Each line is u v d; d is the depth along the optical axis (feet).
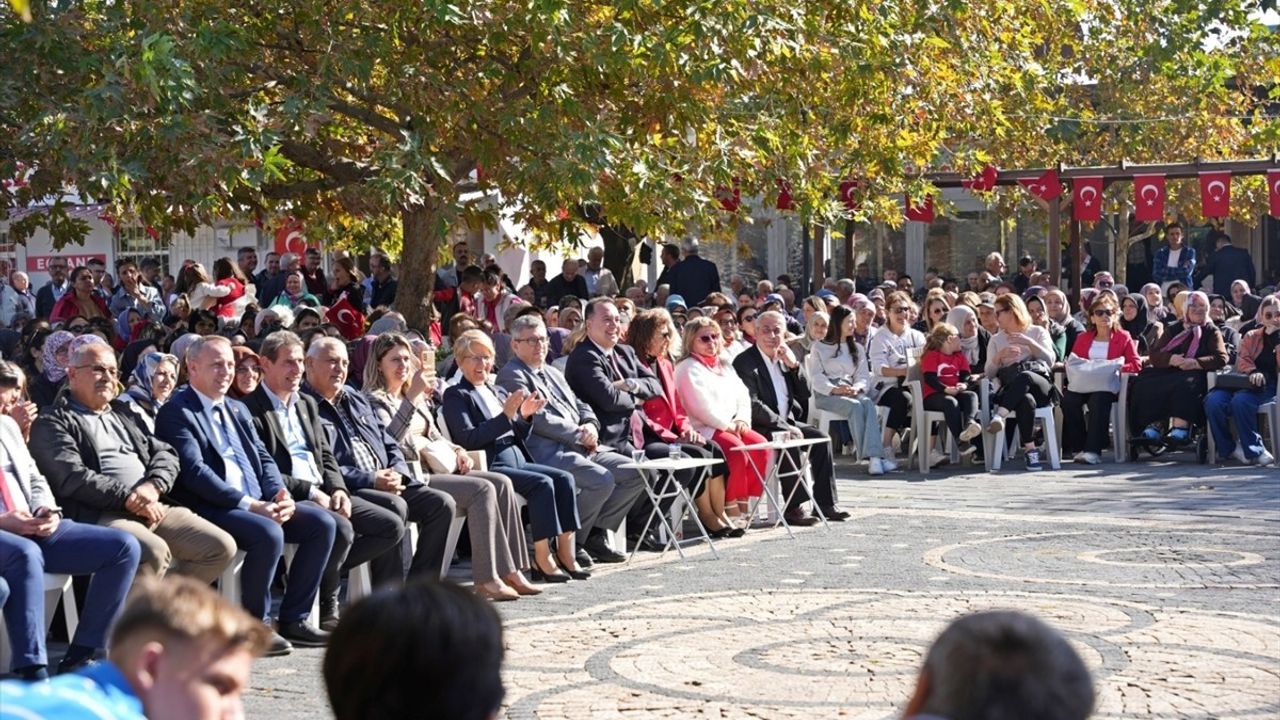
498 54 47.34
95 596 24.86
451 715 7.93
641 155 47.24
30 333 45.55
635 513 37.99
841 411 53.47
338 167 50.62
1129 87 99.50
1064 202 101.19
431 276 53.98
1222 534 37.52
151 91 38.88
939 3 66.03
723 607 29.96
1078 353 55.77
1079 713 7.30
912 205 69.51
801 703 22.68
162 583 8.59
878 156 64.54
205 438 27.99
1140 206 72.08
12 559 23.50
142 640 8.32
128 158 39.73
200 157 39.37
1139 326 60.75
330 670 8.00
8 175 39.73
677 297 63.16
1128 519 40.42
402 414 32.45
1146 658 25.02
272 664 25.99
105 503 26.08
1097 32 100.83
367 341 40.65
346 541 28.63
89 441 26.91
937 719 7.39
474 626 8.02
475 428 33.68
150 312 59.36
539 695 23.40
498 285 59.36
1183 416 54.13
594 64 45.70
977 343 56.44
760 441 39.91
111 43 40.78
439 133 46.88
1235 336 56.18
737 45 47.06
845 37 55.88
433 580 8.28
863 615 28.89
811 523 40.78
